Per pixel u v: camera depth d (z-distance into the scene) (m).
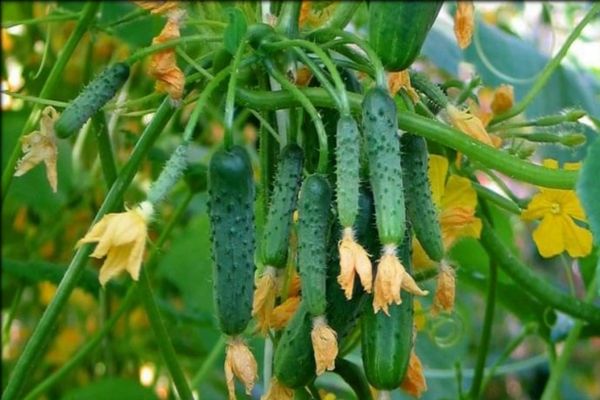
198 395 1.56
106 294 1.43
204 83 0.98
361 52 0.99
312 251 0.86
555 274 2.57
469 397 1.17
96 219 0.97
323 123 0.95
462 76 1.47
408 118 0.91
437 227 0.91
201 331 1.45
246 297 0.88
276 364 0.90
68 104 0.94
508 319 2.56
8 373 1.63
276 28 0.95
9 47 1.69
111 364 1.60
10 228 1.63
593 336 1.26
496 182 1.08
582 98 1.46
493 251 1.08
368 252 0.88
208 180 0.88
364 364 0.90
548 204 1.05
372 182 0.85
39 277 1.33
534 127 1.14
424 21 0.88
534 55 1.45
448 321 1.21
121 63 0.93
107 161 1.03
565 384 2.69
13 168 1.19
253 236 0.88
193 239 1.44
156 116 0.96
